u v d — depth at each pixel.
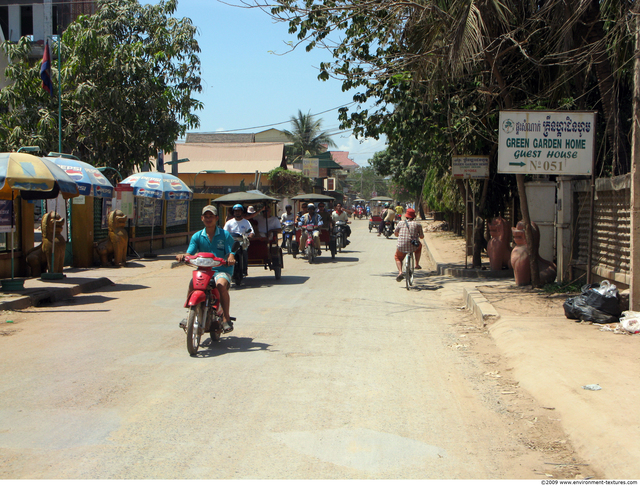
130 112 20.59
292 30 12.36
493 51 11.78
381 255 22.23
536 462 3.88
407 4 11.12
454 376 5.96
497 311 8.95
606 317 7.93
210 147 52.88
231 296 11.70
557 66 12.16
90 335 7.90
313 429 4.43
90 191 14.36
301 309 10.10
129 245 19.86
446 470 3.73
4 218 12.96
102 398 5.16
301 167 63.78
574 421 4.49
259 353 6.89
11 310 9.77
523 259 11.72
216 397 5.20
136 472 3.66
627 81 11.27
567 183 11.22
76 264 16.61
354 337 7.85
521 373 5.91
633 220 7.86
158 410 4.85
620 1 9.53
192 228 27.08
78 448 4.05
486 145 14.99
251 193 14.44
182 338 7.72
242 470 3.70
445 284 13.34
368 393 5.35
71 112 21.30
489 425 4.57
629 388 5.11
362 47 13.29
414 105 14.10
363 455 3.95
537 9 11.70
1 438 4.22
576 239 11.20
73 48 21.06
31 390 5.39
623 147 11.04
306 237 19.98
